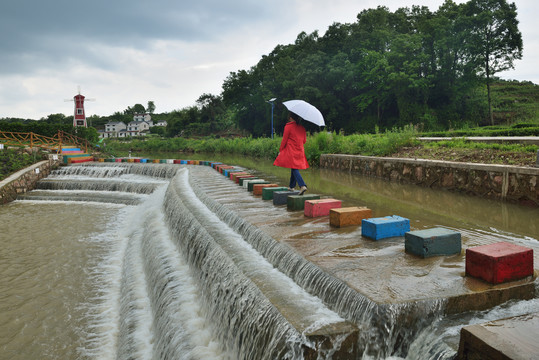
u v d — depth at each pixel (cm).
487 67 4728
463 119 5088
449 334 308
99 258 988
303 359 305
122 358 538
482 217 752
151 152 5044
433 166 1204
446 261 440
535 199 857
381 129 5338
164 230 992
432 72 5000
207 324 514
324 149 2094
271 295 404
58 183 1950
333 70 5288
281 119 6431
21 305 728
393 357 319
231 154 4103
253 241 607
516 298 358
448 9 5206
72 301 745
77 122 8562
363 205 891
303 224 645
